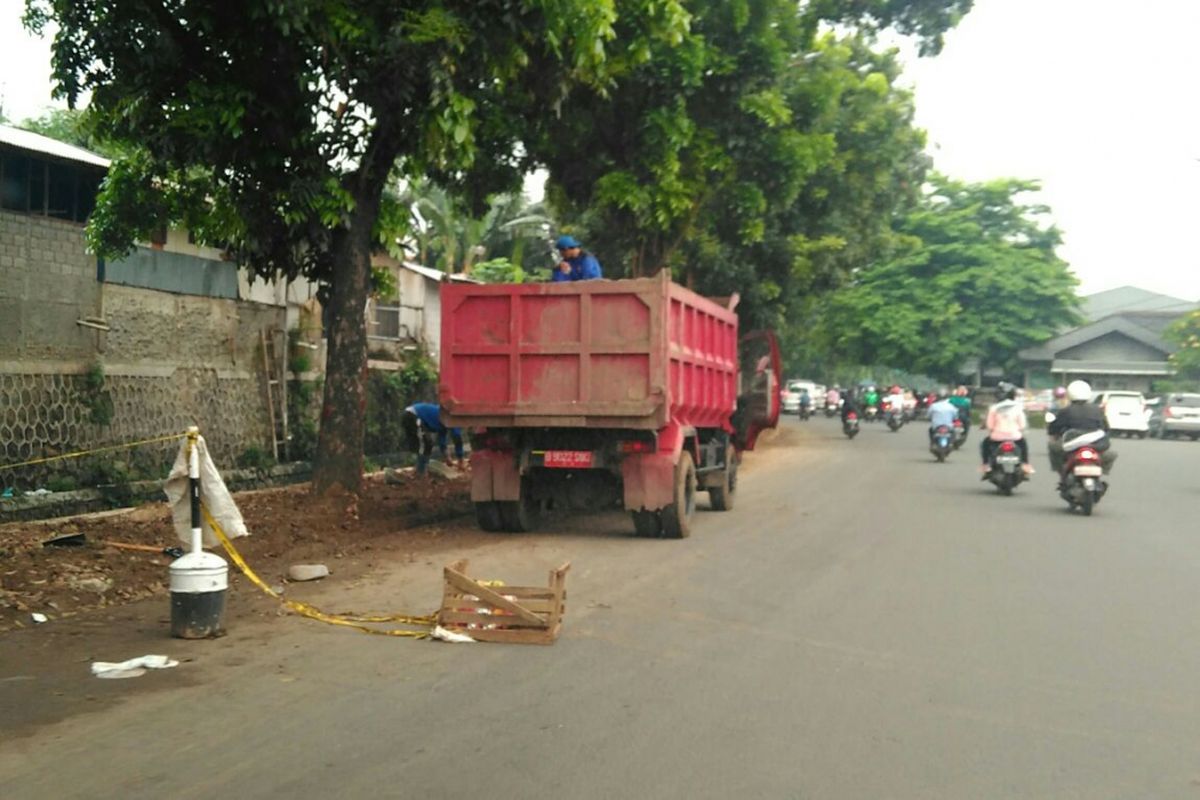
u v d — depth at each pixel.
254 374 17.78
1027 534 12.80
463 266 35.69
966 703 5.79
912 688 6.06
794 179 19.45
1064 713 5.63
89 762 4.76
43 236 13.60
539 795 4.41
